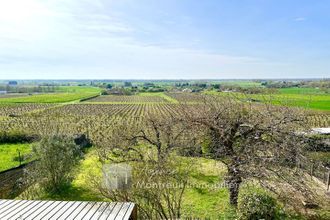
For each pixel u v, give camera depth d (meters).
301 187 11.09
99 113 59.16
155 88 179.25
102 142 18.80
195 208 12.27
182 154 13.45
